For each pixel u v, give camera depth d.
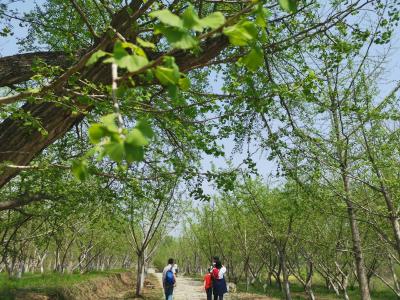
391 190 9.00
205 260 55.91
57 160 8.38
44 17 7.20
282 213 17.58
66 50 5.29
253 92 5.24
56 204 10.84
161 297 24.94
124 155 1.10
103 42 2.29
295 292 32.97
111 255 55.81
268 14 1.47
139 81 4.16
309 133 9.21
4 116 4.75
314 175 9.02
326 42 7.37
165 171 8.61
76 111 4.28
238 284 39.84
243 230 29.30
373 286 35.06
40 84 3.95
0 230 13.32
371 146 9.17
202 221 33.78
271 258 35.66
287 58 7.41
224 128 7.15
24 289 16.36
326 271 27.89
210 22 1.27
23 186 8.87
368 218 10.97
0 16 6.27
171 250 76.25
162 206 22.88
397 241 8.98
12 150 4.95
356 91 8.97
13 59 5.38
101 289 24.81
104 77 4.95
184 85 1.54
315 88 5.21
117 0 5.09
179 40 1.24
